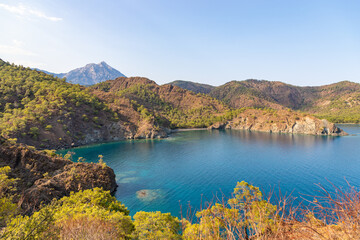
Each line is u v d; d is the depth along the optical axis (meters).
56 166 65.38
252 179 75.69
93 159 110.69
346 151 122.94
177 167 95.38
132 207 56.16
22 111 145.38
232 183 72.62
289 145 147.50
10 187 43.47
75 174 61.69
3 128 124.00
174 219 30.20
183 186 70.94
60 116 157.00
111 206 35.59
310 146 141.75
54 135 142.12
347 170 84.44
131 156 118.19
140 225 26.73
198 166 96.31
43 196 49.06
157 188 69.44
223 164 98.56
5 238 8.98
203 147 144.75
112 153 126.50
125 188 69.56
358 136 189.38
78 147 146.75
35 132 132.75
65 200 35.06
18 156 62.88
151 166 97.50
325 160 101.75
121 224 20.59
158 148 142.25
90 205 32.19
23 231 9.15
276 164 95.94
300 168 88.38
